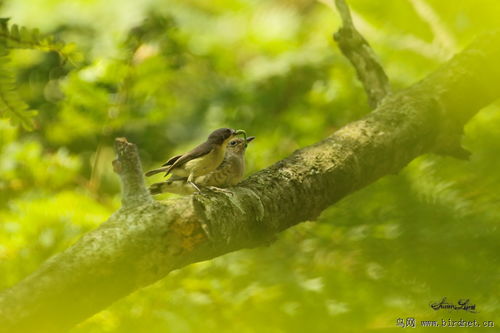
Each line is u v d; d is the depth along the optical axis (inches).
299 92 481.1
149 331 288.4
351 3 510.3
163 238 208.2
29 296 178.9
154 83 460.1
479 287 277.9
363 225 331.6
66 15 501.4
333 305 287.1
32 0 509.0
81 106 438.9
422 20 496.7
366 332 279.0
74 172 407.5
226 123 471.8
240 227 230.7
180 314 291.4
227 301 298.0
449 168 347.3
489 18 463.8
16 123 223.0
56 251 341.7
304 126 436.5
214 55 494.6
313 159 266.5
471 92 328.2
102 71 436.8
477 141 363.9
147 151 495.2
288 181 253.6
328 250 325.1
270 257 329.4
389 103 312.2
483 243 292.0
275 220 245.8
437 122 311.4
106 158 457.1
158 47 466.9
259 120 463.2
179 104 494.0
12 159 393.4
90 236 198.7
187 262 216.4
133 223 206.2
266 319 289.0
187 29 504.7
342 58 482.9
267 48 502.6
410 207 328.8
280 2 534.0
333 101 441.4
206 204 219.6
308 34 522.0
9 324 173.8
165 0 496.4
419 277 288.8
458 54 345.1
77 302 186.7
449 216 313.4
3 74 216.4
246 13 532.7
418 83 329.4
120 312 293.1
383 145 285.7
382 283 292.8
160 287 307.6
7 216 357.1
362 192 352.2
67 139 454.0
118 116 448.8
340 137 282.4
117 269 195.9
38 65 495.8
